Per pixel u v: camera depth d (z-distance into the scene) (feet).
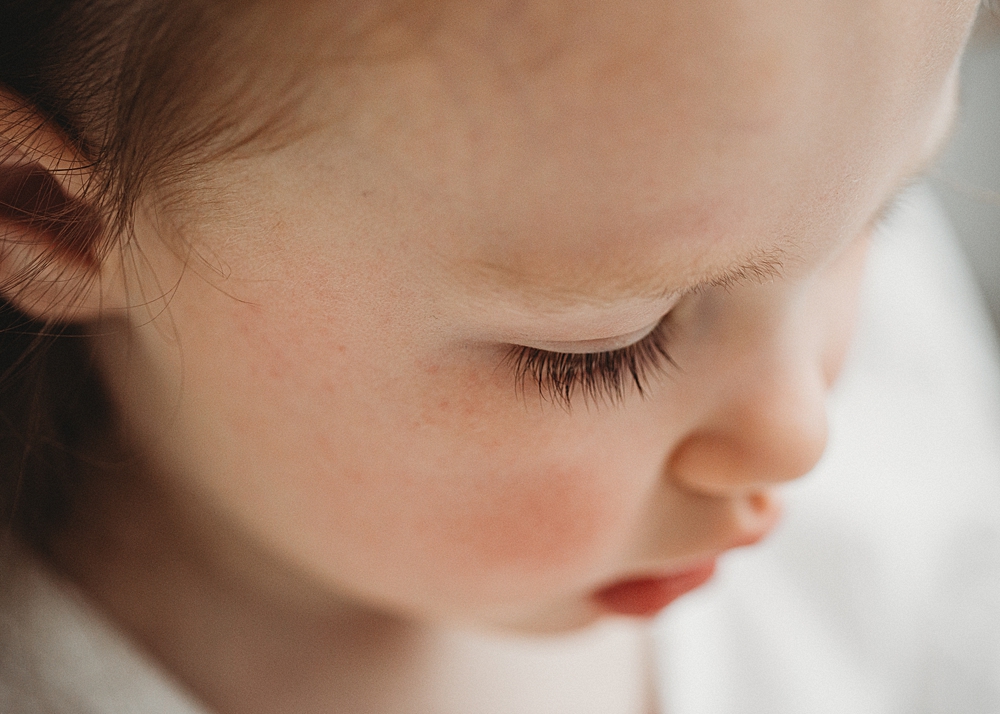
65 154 0.77
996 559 1.32
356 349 0.78
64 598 0.98
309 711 1.05
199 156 0.74
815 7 0.67
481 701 1.11
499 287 0.73
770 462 0.85
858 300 0.92
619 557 0.91
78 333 0.88
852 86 0.70
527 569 0.88
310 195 0.73
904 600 1.26
